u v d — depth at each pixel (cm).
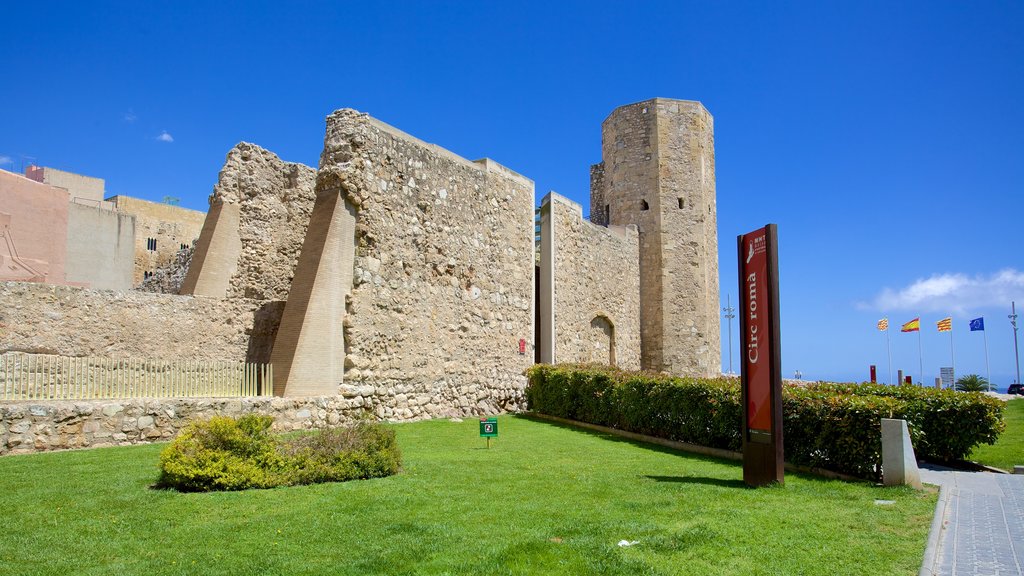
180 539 616
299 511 711
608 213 3070
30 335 1274
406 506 741
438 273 1736
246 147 1797
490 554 579
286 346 1380
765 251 941
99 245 2617
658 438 1447
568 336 2331
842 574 541
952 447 1143
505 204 2064
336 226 1445
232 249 1728
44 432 1005
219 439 848
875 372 2614
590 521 691
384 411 1517
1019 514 763
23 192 2038
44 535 618
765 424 921
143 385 1185
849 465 1016
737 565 560
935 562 578
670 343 2831
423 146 1719
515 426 1659
